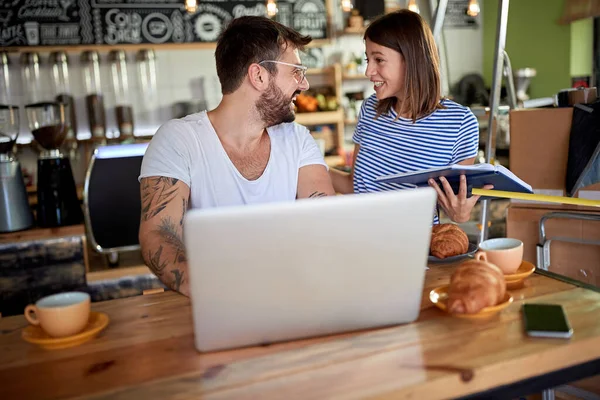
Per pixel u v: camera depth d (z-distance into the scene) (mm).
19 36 4371
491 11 5715
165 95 4938
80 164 4637
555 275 1237
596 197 1855
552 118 1970
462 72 5859
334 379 834
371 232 882
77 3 4473
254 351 940
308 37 1562
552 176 1990
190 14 4727
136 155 2264
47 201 2299
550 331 932
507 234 2104
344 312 952
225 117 1575
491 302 1008
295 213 829
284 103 1536
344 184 2199
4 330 1089
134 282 2260
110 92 4703
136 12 4605
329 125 5152
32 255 2188
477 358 875
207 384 838
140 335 1026
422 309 1078
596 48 4668
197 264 829
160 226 1402
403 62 1817
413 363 870
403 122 1902
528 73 4973
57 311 978
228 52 1512
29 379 878
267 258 852
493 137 2070
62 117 2482
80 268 2227
